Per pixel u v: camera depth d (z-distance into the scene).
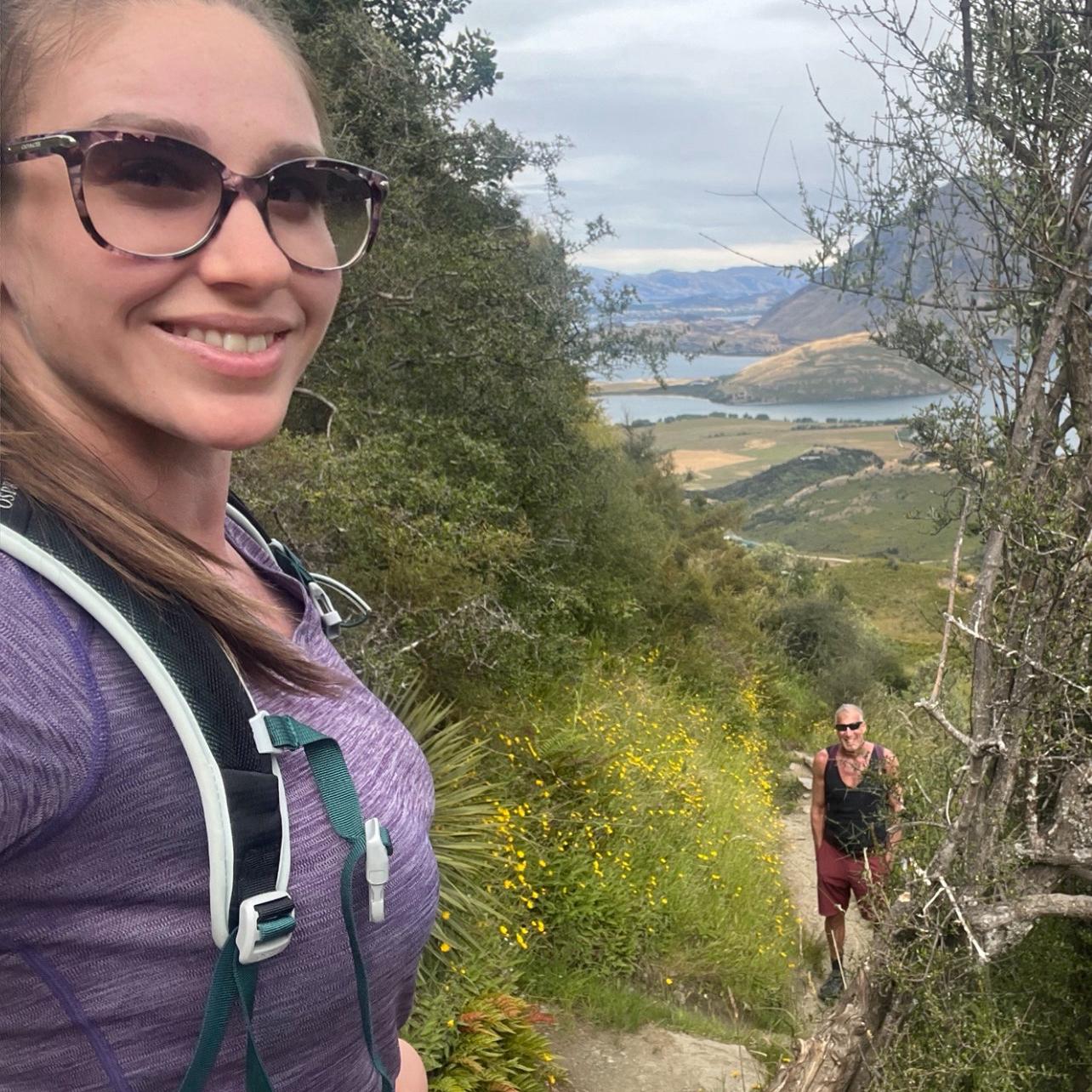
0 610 0.56
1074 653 2.72
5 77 0.67
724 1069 5.12
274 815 0.65
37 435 0.62
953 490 2.95
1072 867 2.76
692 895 6.82
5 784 0.55
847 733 6.19
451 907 4.79
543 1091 4.49
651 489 20.16
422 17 10.66
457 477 8.06
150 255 0.66
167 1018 0.64
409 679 5.96
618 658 10.96
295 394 8.34
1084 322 2.72
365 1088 0.81
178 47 0.68
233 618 0.66
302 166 0.73
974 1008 3.01
